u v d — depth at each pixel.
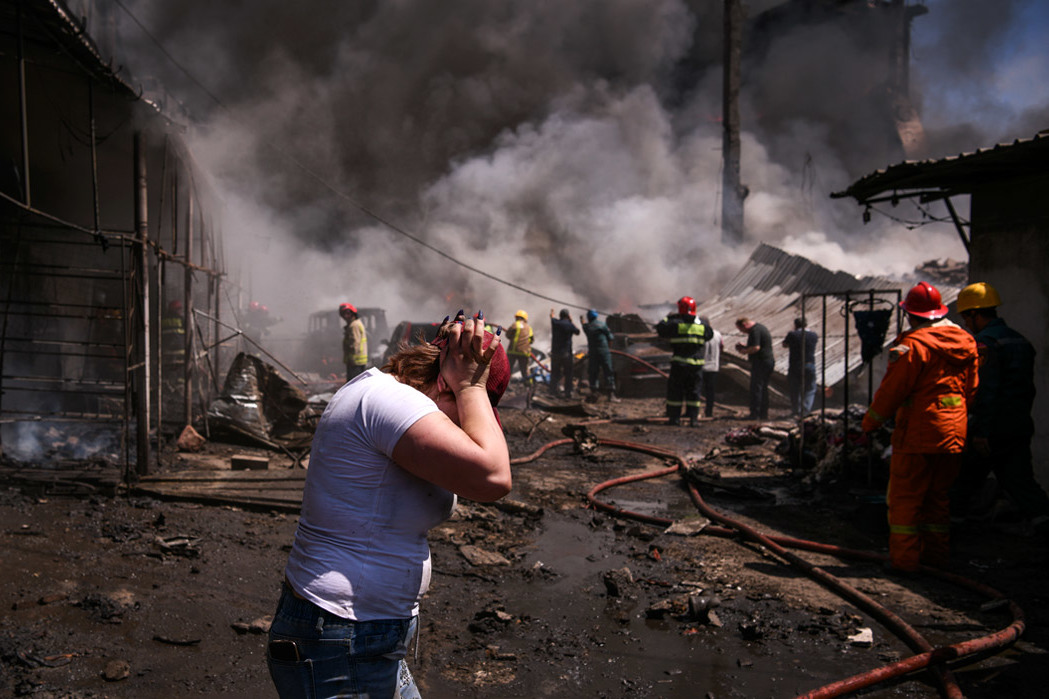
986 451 5.06
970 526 5.80
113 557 4.57
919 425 4.57
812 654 3.66
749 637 3.80
